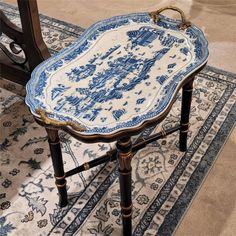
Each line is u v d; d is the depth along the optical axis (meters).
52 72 1.14
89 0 2.28
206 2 2.23
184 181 1.37
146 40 1.24
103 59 1.18
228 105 1.63
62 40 2.00
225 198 1.32
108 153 1.26
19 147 1.51
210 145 1.48
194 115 1.60
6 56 1.72
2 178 1.41
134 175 1.39
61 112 1.03
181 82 1.09
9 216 1.30
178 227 1.25
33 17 1.51
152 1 2.27
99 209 1.30
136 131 0.98
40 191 1.36
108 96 1.07
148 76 1.12
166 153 1.46
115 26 1.29
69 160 1.46
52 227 1.27
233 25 2.07
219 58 1.86
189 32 1.25
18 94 1.72
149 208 1.30
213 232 1.24
